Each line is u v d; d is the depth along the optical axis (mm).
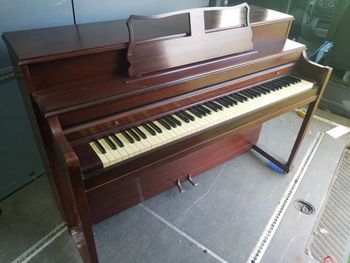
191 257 1402
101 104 957
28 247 1414
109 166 934
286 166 1920
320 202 1749
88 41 1052
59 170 1195
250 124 1348
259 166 2002
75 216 1423
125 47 1037
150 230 1523
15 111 1522
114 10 1687
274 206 1703
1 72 1371
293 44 1604
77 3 1500
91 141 987
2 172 1595
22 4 1303
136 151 980
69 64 969
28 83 925
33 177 1794
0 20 1265
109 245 1434
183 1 2086
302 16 3207
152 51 1072
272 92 1435
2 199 1658
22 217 1566
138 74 1066
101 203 1459
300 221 1619
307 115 1713
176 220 1585
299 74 1642
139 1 1789
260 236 1523
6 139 1541
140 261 1372
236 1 2979
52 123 867
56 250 1405
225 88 1324
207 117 1194
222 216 1622
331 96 2689
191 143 1146
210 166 1909
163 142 1045
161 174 1625
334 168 2035
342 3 2490
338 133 2432
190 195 1743
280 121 2523
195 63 1215
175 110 1186
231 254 1427
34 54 904
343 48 2455
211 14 1461
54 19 1447
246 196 1760
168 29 1261
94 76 1043
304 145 2244
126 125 1057
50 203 1660
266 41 1584
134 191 1566
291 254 1439
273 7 3150
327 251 1474
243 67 1329
